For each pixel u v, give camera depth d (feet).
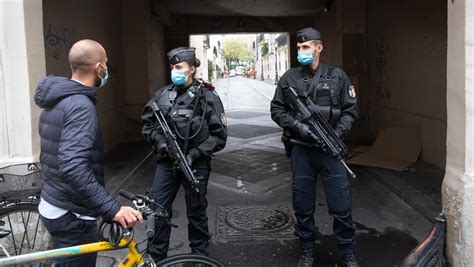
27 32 12.27
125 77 33.81
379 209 17.28
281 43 148.15
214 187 20.92
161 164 11.35
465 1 9.78
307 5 42.47
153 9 36.24
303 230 12.21
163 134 11.04
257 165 25.30
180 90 11.38
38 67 12.69
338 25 33.81
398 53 25.88
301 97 11.66
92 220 8.30
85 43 8.03
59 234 8.10
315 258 13.10
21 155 12.42
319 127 11.34
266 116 50.37
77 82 7.87
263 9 44.62
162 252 11.20
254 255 13.28
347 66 32.73
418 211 16.66
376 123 30.27
